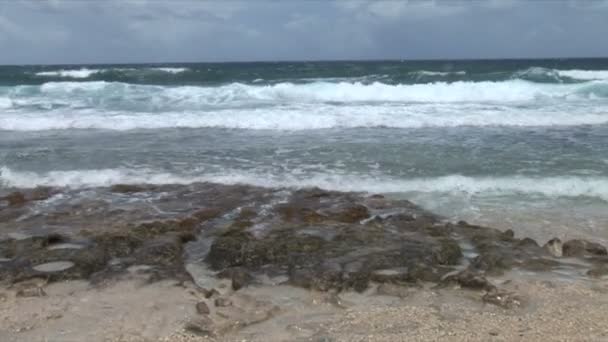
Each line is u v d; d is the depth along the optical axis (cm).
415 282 583
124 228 739
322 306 535
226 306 528
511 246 686
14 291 566
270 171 1078
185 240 723
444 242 673
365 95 2111
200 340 466
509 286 572
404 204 878
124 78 2938
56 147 1294
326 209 841
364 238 689
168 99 1991
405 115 1644
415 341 458
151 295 557
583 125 1538
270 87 2119
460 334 470
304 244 664
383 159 1159
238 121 1569
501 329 479
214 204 877
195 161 1161
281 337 470
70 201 908
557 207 873
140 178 1043
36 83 2800
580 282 585
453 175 1025
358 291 568
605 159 1135
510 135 1400
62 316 513
